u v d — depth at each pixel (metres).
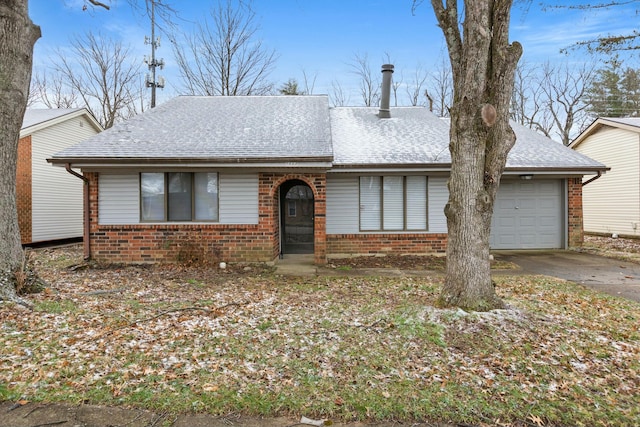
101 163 8.96
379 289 6.95
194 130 10.95
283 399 3.04
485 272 5.23
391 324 4.75
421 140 11.98
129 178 9.64
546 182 12.24
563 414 2.92
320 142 10.06
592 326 4.82
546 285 7.27
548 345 4.17
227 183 9.73
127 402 2.96
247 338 4.34
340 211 10.98
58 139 14.62
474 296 5.16
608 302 6.04
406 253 10.91
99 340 4.16
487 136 5.13
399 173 10.65
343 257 10.69
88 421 2.72
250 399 3.03
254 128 11.19
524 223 12.26
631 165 14.73
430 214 10.94
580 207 12.09
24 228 13.02
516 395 3.18
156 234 9.63
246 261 9.72
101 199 9.62
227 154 9.23
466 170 5.16
